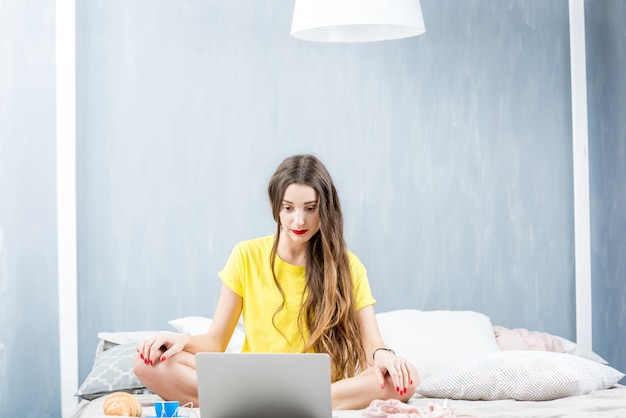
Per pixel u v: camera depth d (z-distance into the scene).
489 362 2.60
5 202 3.28
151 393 2.74
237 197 3.48
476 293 3.69
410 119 3.64
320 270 2.52
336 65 3.58
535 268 3.76
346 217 3.58
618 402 2.41
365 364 2.52
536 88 3.78
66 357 3.28
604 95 3.74
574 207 3.79
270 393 1.78
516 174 3.75
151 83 3.42
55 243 3.30
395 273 3.62
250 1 3.50
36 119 3.30
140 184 3.40
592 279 3.80
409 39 3.65
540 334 3.24
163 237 3.42
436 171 3.67
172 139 3.44
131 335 3.09
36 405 3.28
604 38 3.75
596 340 3.79
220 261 3.46
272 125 3.52
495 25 3.74
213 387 1.80
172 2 3.44
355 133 3.59
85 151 3.35
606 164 3.74
